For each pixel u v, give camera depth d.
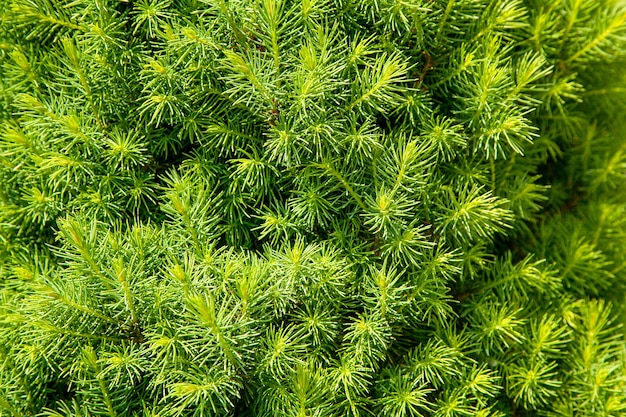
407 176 0.45
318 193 0.45
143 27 0.45
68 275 0.44
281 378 0.44
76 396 0.45
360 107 0.44
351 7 0.45
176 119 0.46
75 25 0.45
